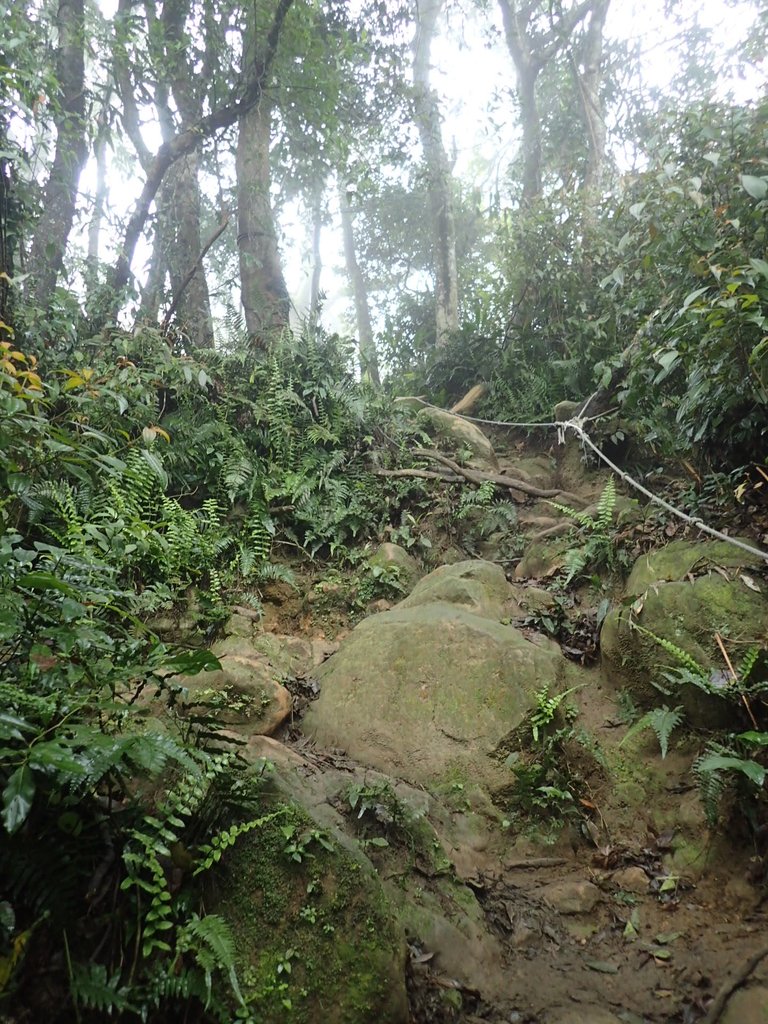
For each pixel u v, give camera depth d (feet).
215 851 7.06
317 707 12.82
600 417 21.84
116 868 6.73
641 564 14.25
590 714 12.34
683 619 12.07
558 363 25.38
